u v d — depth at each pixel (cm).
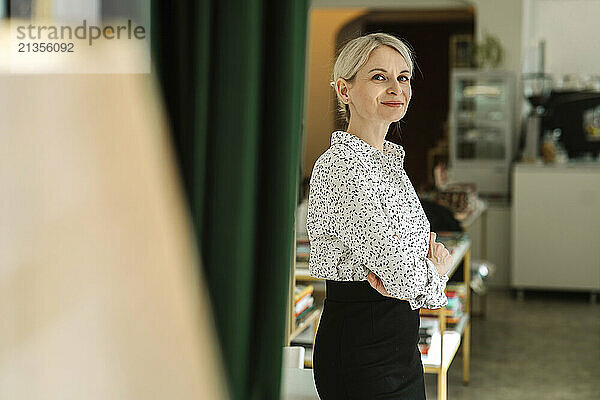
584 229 708
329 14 1179
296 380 258
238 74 63
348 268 224
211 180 64
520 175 720
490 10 791
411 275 217
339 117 251
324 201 226
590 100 739
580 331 613
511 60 789
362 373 223
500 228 746
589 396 462
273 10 65
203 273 64
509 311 677
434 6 816
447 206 528
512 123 763
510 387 479
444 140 1112
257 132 65
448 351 351
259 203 67
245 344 65
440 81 1290
